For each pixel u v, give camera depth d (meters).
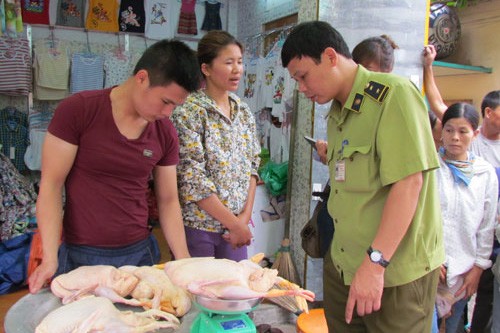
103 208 1.47
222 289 1.01
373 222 1.40
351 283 1.36
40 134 4.57
